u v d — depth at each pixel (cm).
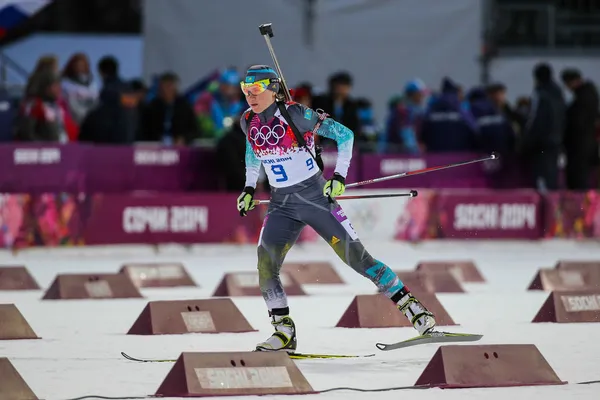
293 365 2420
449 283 4550
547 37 8456
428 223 6775
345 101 6350
